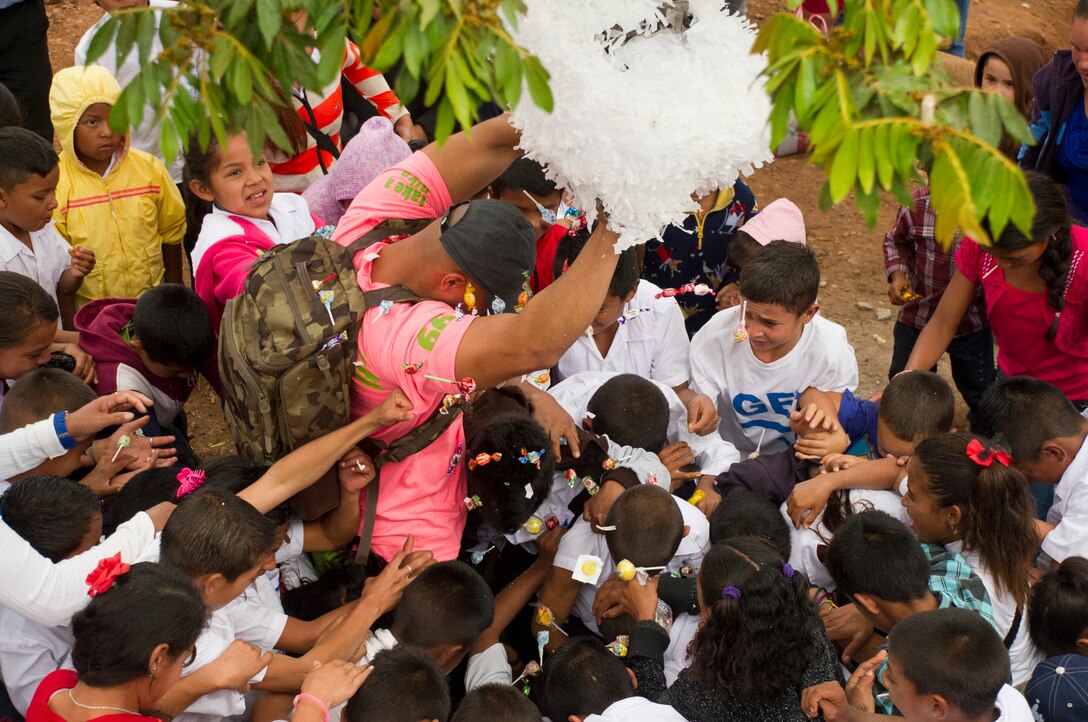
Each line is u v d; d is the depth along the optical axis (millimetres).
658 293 3990
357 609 2742
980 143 1309
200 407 5207
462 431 3012
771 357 3732
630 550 2926
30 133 3688
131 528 2785
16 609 2559
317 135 4602
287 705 2830
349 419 2641
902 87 1342
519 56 1386
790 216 4227
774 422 3887
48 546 2691
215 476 2793
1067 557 2996
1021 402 3230
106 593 2318
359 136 4273
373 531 2889
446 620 2723
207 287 3529
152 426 3602
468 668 3088
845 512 3248
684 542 3266
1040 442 3188
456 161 2781
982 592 2871
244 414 2574
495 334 2312
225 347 2555
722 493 3594
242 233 3566
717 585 2623
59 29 7508
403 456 2787
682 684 2645
